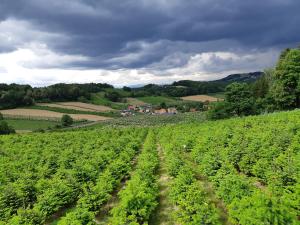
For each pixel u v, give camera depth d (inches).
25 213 578.6
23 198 692.7
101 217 652.7
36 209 606.9
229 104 2709.2
